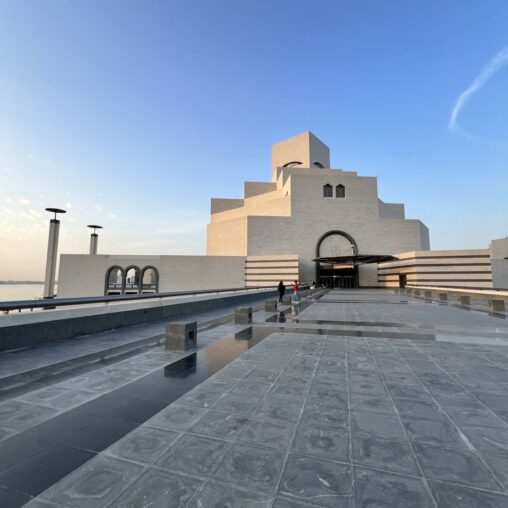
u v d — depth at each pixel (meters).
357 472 2.67
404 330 9.92
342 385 4.89
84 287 46.38
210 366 5.92
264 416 3.78
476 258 38.84
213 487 2.47
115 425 3.54
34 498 2.34
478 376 5.35
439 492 2.42
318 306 18.52
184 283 47.38
